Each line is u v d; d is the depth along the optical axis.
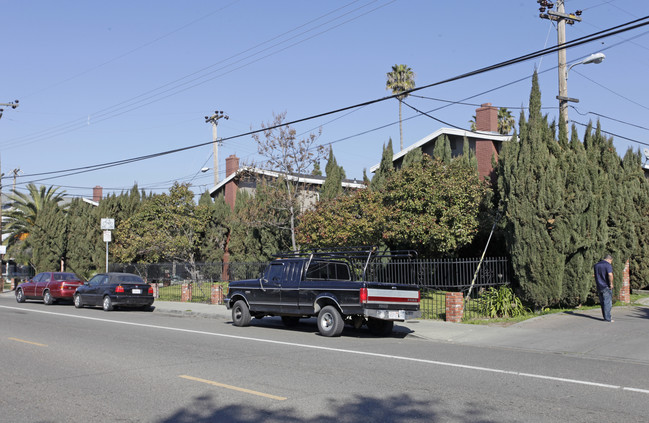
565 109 19.12
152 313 20.84
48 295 24.52
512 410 6.71
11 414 6.61
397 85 53.75
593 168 16.19
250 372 8.99
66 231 37.47
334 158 27.89
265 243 29.47
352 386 7.98
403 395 7.45
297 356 10.59
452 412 6.62
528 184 15.61
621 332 13.07
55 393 7.61
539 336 12.98
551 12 18.91
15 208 44.22
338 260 15.05
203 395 7.45
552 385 8.12
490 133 28.53
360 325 14.62
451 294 15.63
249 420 6.32
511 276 17.48
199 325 16.30
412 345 12.28
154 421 6.30
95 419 6.38
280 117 27.75
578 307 17.11
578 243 15.41
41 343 12.31
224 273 25.41
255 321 17.30
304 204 30.28
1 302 26.48
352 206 20.70
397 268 18.12
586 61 18.94
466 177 19.67
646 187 20.53
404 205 19.05
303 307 14.14
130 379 8.47
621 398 7.34
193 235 31.98
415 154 24.72
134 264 29.78
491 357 10.63
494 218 18.89
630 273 20.45
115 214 35.81
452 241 18.48
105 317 18.75
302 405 6.93
